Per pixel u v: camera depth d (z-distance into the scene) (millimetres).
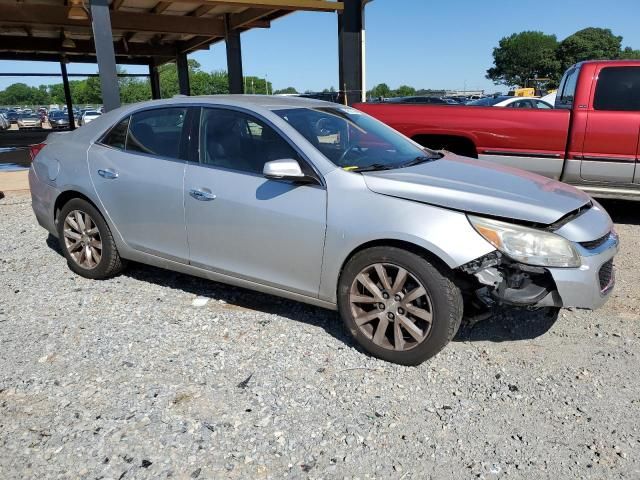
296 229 3555
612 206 7711
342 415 2920
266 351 3582
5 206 8031
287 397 3078
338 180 3467
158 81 25500
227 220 3840
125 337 3787
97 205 4590
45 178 5012
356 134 4172
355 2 11867
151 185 4223
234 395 3098
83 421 2869
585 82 6375
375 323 3480
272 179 3600
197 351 3590
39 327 3953
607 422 2852
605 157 6348
